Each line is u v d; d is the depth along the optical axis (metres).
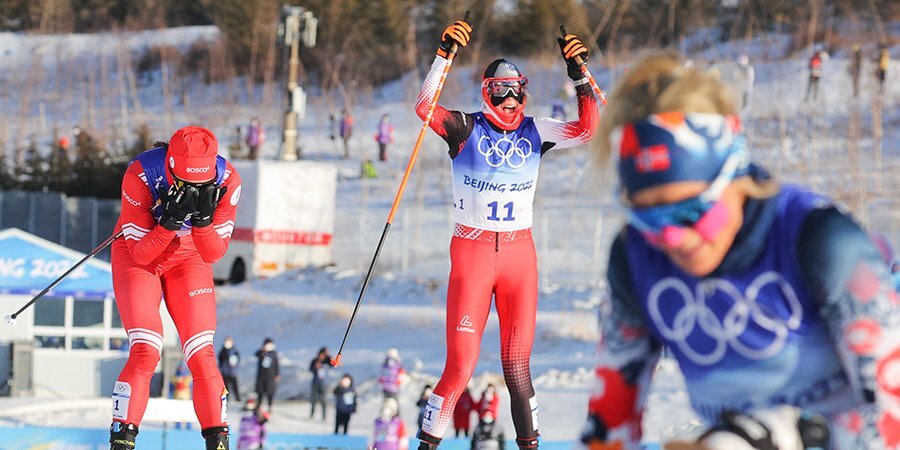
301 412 56.25
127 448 13.95
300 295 80.00
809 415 6.63
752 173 6.44
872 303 6.11
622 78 6.62
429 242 93.81
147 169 14.10
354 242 94.69
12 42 199.88
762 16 148.75
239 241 86.94
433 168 119.38
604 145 6.66
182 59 182.75
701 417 7.20
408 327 69.88
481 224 15.26
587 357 59.12
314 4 172.75
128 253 14.72
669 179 6.09
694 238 6.25
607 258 7.25
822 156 101.25
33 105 165.75
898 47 136.38
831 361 6.58
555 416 48.09
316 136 137.38
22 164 117.62
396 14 171.38
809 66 118.06
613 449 7.45
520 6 153.38
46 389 59.28
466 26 15.35
